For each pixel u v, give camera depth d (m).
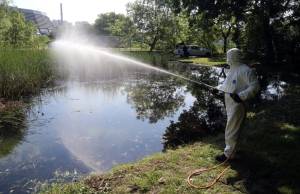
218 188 5.21
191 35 44.75
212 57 38.25
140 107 12.67
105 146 8.28
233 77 5.78
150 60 29.58
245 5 21.22
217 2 20.69
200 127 9.62
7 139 8.64
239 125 6.04
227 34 41.59
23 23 37.75
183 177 5.59
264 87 14.98
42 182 6.20
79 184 5.49
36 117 10.85
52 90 15.88
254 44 25.42
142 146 8.30
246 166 5.97
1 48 17.36
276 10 22.19
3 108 11.58
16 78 13.65
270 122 8.55
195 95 15.07
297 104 10.75
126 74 22.97
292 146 6.85
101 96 14.78
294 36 23.98
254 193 5.07
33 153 7.73
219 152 6.73
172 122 10.45
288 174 5.60
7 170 6.75
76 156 7.59
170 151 7.11
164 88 17.12
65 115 11.23
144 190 5.16
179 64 29.05
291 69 21.25
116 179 5.60
